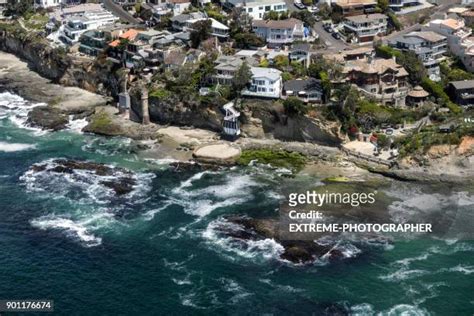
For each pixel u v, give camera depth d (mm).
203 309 86438
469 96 142750
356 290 89500
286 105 134625
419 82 146500
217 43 167000
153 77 154750
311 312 85250
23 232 104938
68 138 142750
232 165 127438
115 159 131750
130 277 93375
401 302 87062
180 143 138125
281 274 93125
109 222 107688
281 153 130625
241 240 101312
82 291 90562
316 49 164500
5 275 94000
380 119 134750
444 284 90688
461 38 158500
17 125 150250
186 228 105375
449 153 123000
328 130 132500
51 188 119250
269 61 154000
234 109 138875
